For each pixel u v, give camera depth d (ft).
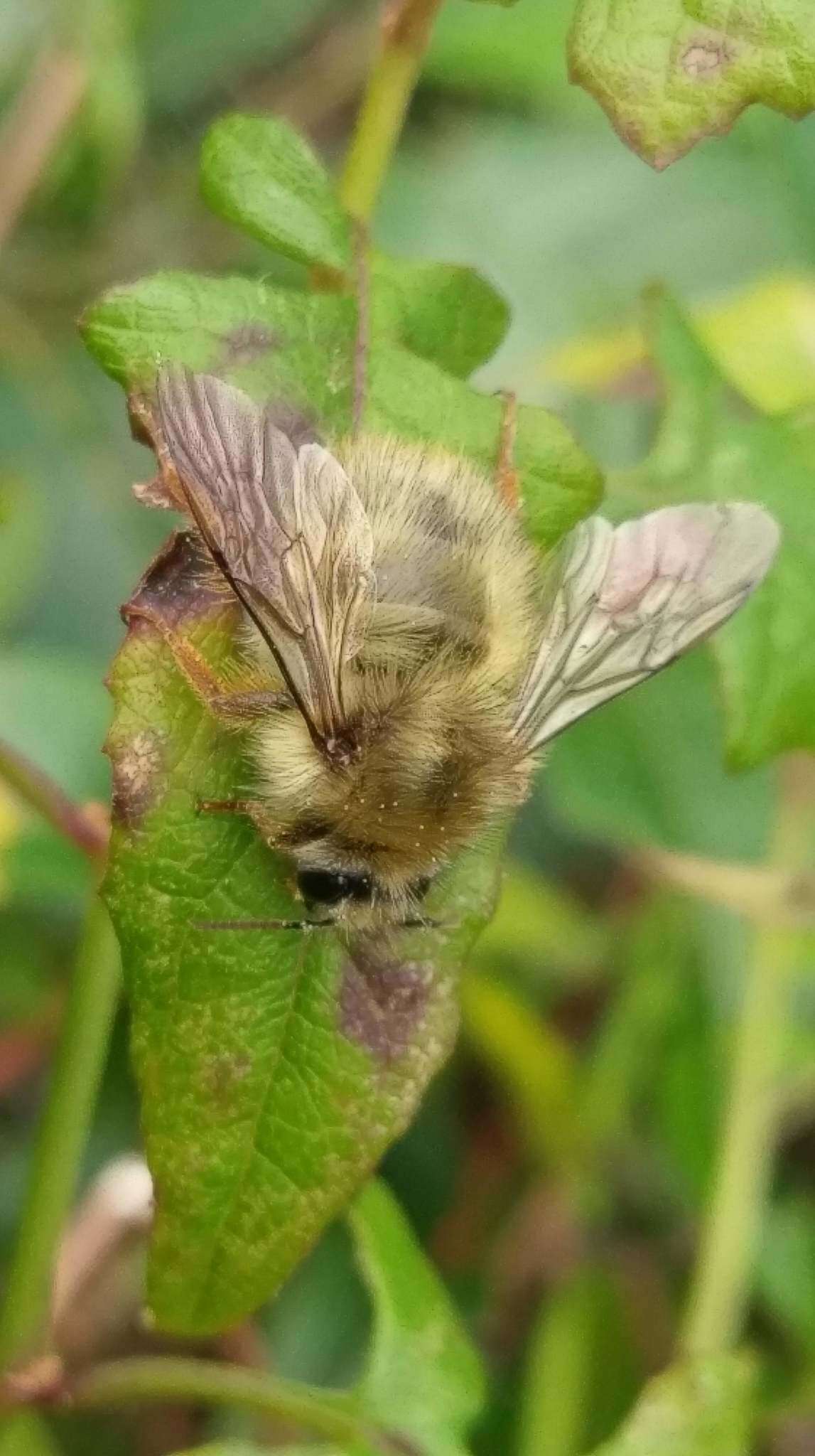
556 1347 0.35
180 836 0.20
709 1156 0.35
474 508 0.21
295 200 0.21
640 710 0.33
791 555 0.23
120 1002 0.35
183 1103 0.20
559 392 0.37
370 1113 0.20
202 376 0.20
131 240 0.42
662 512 0.23
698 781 0.33
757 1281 0.34
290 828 0.20
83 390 0.41
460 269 0.21
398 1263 0.23
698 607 0.23
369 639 0.21
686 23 0.18
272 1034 0.20
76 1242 0.29
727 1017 0.35
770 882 0.32
